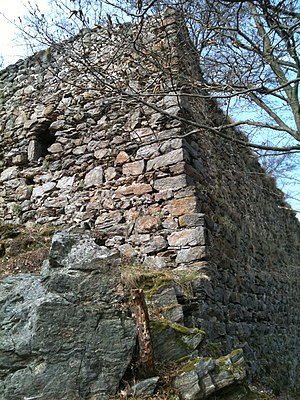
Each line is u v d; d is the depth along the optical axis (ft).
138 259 19.83
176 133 20.77
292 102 16.12
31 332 13.03
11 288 14.49
